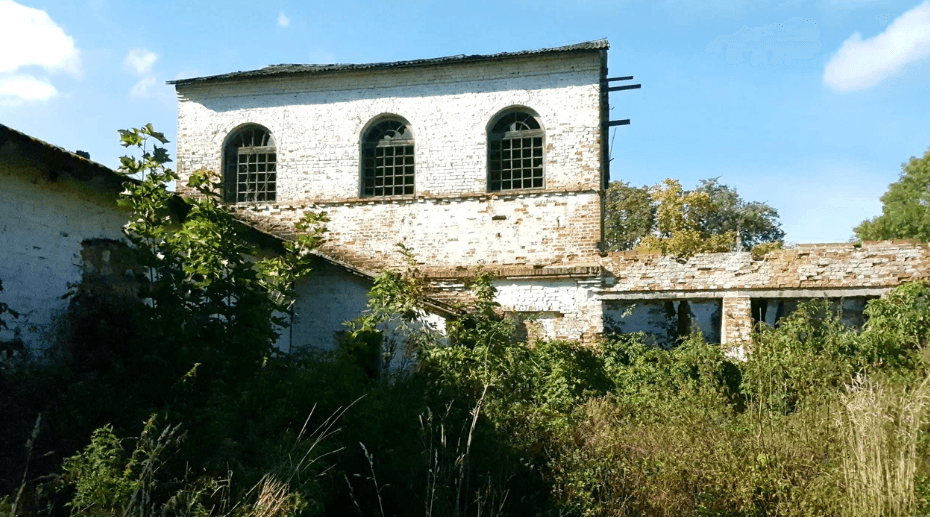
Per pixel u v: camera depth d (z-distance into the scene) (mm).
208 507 6391
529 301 16938
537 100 17641
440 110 17984
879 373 10859
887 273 15906
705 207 39375
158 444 6371
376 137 18406
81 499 5961
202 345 8586
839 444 7848
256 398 8062
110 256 10391
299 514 6602
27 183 9102
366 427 8625
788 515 7207
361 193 18141
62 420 7500
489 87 17875
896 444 7086
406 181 18141
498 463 8461
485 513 7734
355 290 16547
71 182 9727
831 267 16141
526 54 17375
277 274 11219
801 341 13898
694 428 9125
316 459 7375
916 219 35562
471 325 14625
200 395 8047
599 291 16766
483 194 17500
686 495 7727
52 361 9164
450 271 17188
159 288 8875
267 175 18656
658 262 16750
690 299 16844
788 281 16266
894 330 13844
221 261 9133
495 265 17234
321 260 16594
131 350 9312
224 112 18797
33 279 9102
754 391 11812
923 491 6777
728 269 16516
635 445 8961
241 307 9031
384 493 8008
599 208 17109
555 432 9516
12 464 6723
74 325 9570
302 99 18531
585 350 14188
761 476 7648
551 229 17219
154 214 9281
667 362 14188
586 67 17500
